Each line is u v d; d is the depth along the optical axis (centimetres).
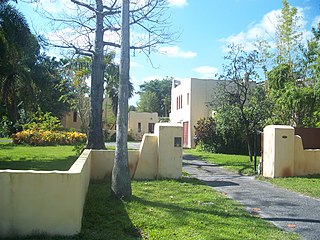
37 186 531
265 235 552
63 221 533
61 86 3269
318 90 1617
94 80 1661
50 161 1387
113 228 573
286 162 1235
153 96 6788
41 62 2623
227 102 2203
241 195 904
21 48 1741
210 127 2486
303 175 1266
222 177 1242
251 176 1280
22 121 3052
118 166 787
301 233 579
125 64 817
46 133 2586
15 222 526
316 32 1709
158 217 640
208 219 636
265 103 2005
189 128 3088
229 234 546
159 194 863
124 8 824
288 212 725
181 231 557
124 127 798
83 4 1541
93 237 525
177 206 736
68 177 536
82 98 3394
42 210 530
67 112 4178
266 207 768
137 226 586
